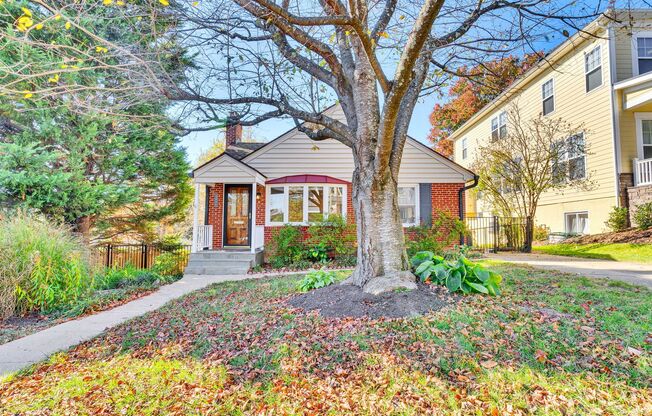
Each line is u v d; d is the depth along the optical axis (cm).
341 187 1185
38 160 880
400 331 340
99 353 353
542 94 1424
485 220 1551
